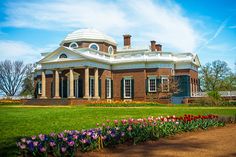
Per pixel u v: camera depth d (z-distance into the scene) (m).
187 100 50.53
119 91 56.84
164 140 13.95
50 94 59.09
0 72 107.62
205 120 18.09
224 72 84.12
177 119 16.69
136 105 43.56
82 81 54.94
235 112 27.95
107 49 63.97
